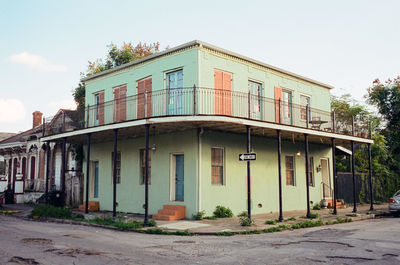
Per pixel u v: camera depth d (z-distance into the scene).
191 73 14.61
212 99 14.70
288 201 18.23
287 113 18.69
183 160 15.09
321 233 10.97
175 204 14.86
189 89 14.55
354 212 17.28
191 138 14.60
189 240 9.86
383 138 26.28
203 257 7.57
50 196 18.47
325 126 19.91
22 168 28.28
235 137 16.03
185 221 13.45
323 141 19.25
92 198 19.16
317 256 7.54
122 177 17.56
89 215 15.19
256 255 7.73
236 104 15.73
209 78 14.82
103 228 12.47
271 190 17.42
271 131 15.39
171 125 13.71
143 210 16.19
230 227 11.94
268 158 17.52
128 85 17.44
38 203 21.20
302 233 11.09
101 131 15.13
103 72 18.69
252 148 16.80
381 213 17.17
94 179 19.69
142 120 13.14
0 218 15.81
